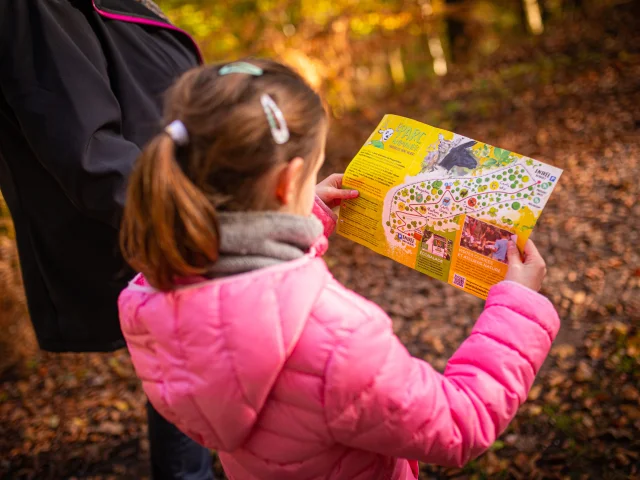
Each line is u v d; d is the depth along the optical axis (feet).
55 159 4.41
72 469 8.99
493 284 3.84
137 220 2.84
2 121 4.90
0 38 4.33
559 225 13.96
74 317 5.69
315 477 3.21
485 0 34.24
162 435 6.43
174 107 2.89
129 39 5.21
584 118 20.38
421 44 33.55
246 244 2.83
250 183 2.84
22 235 5.50
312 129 2.95
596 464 7.43
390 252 4.26
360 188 4.30
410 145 4.23
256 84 2.82
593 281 11.48
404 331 11.55
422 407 2.97
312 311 2.88
